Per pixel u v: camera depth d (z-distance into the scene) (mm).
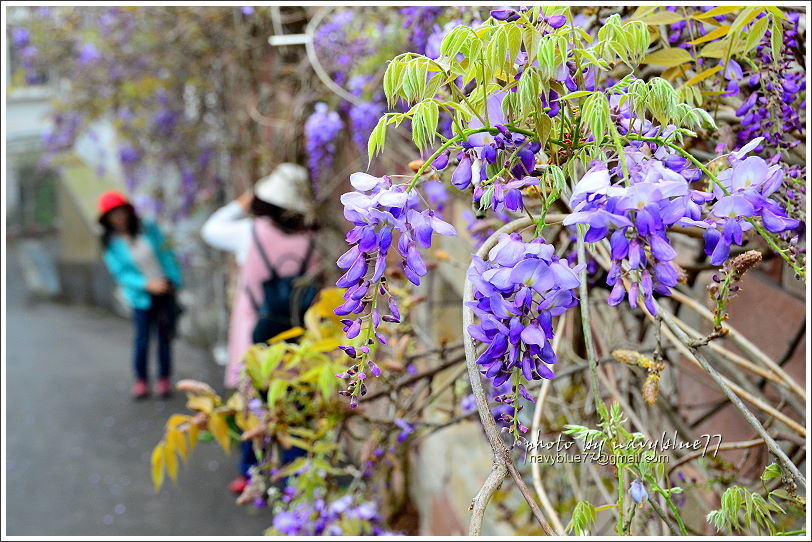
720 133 1365
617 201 834
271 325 4309
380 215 900
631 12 1595
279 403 2150
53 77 7812
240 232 5207
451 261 2209
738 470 1680
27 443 6090
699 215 888
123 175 8391
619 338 1899
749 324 1969
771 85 1287
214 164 7402
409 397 2289
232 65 5961
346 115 4020
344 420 2176
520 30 930
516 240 892
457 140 952
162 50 6730
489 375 913
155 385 7441
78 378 7758
